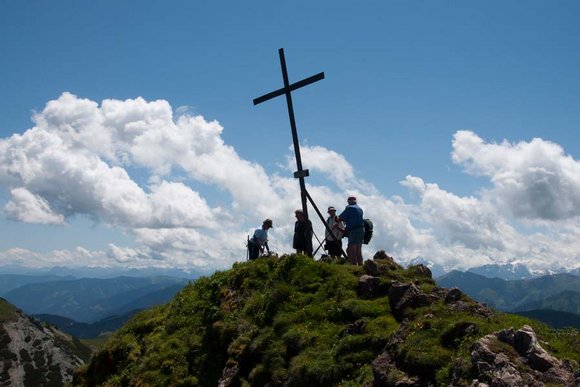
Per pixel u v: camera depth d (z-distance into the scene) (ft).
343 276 67.62
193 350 71.51
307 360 54.44
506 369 37.83
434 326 47.67
